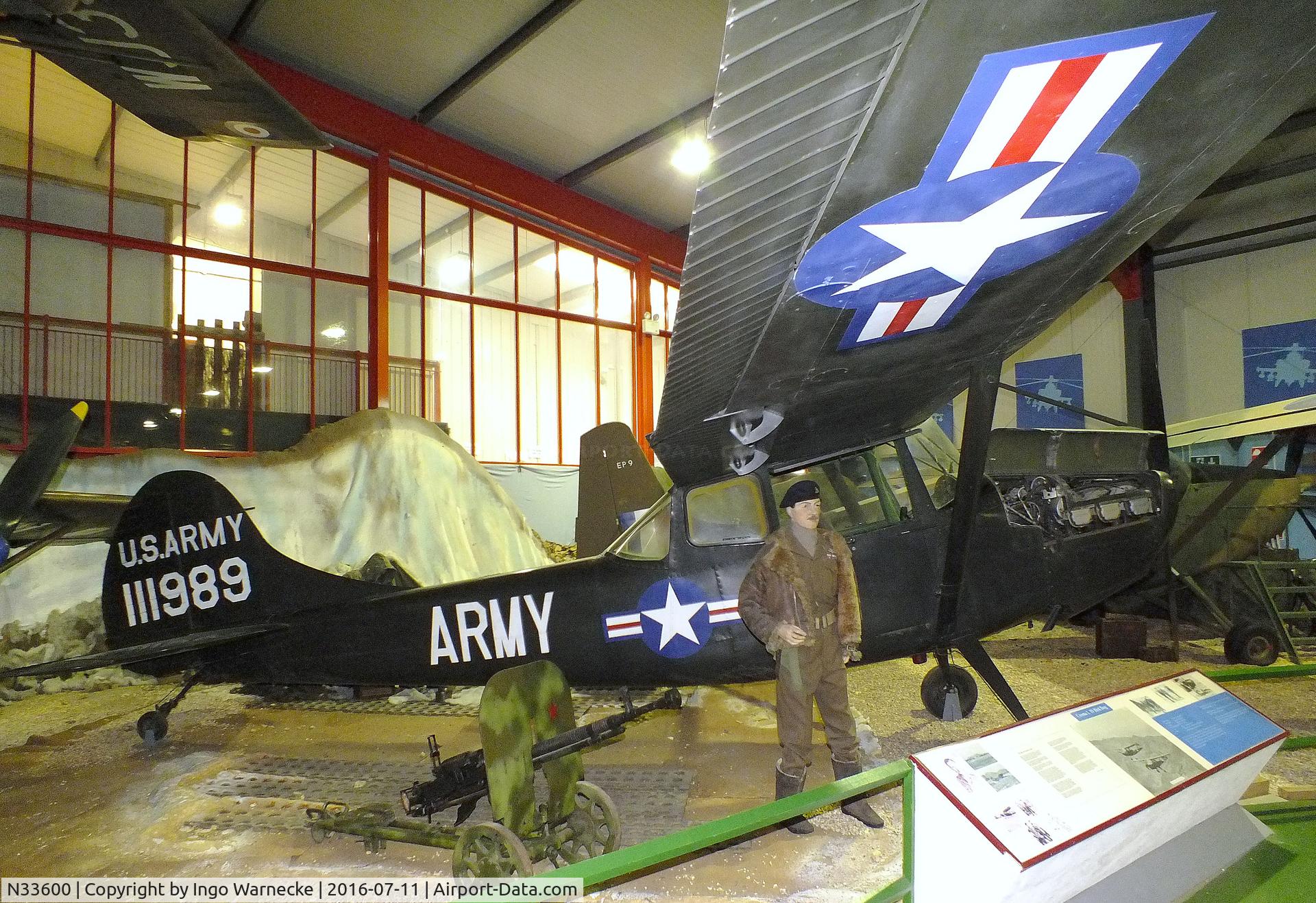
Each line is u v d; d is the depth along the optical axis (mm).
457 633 4855
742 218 2096
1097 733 2572
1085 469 5020
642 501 8875
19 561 5648
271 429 10430
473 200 13219
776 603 3367
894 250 2553
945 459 5254
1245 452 12391
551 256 14516
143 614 5445
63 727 5840
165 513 5406
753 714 5551
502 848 2875
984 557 4438
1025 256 2887
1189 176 2555
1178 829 2811
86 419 9195
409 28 10180
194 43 4453
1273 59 2008
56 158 9680
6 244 9328
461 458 9188
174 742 5363
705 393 3406
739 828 1868
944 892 2189
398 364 12453
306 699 6426
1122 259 3207
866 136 1925
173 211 10477
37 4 4004
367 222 11969
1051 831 2143
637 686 4672
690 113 12055
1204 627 7637
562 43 10508
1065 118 2059
